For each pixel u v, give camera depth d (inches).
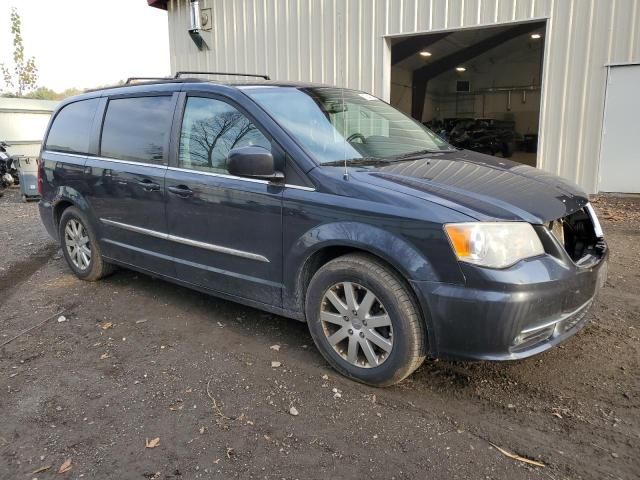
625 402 113.3
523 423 107.2
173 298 182.5
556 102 363.6
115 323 163.0
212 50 492.1
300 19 442.0
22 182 431.5
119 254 181.8
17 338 154.3
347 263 118.7
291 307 133.7
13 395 122.9
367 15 412.2
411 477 93.0
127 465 98.0
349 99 163.2
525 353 106.2
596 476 92.4
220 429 107.8
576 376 123.9
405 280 112.6
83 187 188.1
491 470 94.3
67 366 136.4
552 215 111.7
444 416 110.2
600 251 125.2
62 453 101.9
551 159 372.8
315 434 105.4
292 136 130.0
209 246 146.9
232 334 152.3
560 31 352.5
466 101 983.0
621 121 348.5
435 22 387.9
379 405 114.6
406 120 172.1
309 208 122.8
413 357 113.0
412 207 109.0
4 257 248.2
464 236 103.3
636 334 144.8
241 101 139.9
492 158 153.6
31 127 606.5
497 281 101.5
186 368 133.3
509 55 896.9
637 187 353.7
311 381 125.0
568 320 114.0
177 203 152.5
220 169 143.1
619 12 334.6
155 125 162.7
